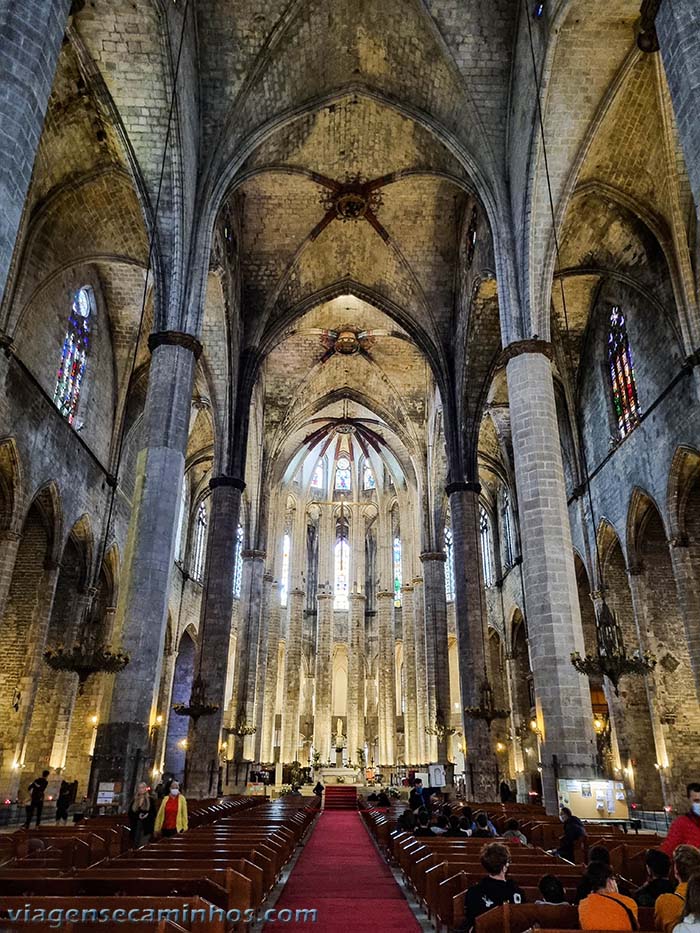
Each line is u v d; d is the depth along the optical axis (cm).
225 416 2817
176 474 1731
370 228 2862
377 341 3644
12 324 1967
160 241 1923
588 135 1920
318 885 1056
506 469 3747
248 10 2023
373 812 1903
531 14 1914
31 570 2367
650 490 2302
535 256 1970
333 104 2328
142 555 1625
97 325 2673
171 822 1188
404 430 3994
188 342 1852
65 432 2362
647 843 1027
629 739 2523
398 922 797
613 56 1812
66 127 1989
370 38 2141
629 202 2158
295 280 2981
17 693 2200
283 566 4966
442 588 3634
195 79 2036
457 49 2081
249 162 2338
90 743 2852
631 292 2462
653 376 2303
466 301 2761
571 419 2938
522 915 536
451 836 1173
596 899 505
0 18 898
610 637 1516
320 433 4634
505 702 3966
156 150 1898
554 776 1497
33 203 2048
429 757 3666
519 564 3631
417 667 4106
